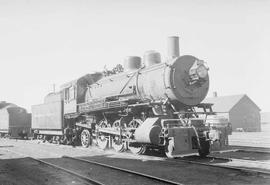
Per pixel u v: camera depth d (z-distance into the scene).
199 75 12.61
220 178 8.02
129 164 10.77
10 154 14.62
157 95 13.19
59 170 9.77
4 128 32.47
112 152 14.60
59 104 20.28
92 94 17.92
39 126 23.20
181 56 13.11
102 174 8.96
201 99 13.40
